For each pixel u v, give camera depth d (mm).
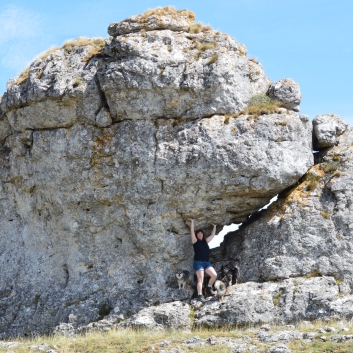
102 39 21312
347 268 18766
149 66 19266
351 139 20797
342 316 17594
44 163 20609
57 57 20828
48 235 21297
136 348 15961
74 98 19797
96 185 19906
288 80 20578
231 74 19625
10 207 22562
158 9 20547
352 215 19250
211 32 20453
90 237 20500
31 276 21172
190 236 20047
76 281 20375
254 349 15305
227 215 20141
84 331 18844
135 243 19969
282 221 19438
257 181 19156
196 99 19562
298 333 16141
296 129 19750
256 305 17906
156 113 19703
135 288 19766
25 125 20938
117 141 19672
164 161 19219
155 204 19594
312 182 19828
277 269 18906
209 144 19078
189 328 18062
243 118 19438
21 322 20000
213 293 18656
